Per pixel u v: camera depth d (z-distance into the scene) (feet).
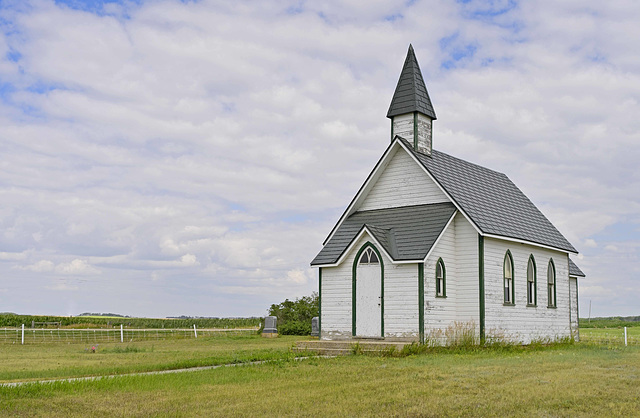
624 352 87.40
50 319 189.88
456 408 42.98
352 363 70.69
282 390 50.96
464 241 91.61
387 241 88.84
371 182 99.19
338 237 95.71
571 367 64.18
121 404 45.01
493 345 88.74
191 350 97.09
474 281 90.02
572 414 41.16
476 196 99.09
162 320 206.80
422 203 94.84
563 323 112.88
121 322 195.52
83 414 41.86
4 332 143.43
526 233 101.91
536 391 48.85
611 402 44.83
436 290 87.15
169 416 41.19
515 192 116.57
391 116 99.50
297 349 87.20
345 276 90.99
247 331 170.50
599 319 298.56
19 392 48.24
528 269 103.40
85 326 182.50
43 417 40.98
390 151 97.09
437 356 77.10
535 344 97.40
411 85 99.09
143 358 80.74
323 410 42.68
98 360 78.13
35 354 88.99
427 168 93.86
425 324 83.97
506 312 94.73
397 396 47.32
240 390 50.93
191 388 52.01
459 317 90.79
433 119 100.99
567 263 117.29
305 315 168.04
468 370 61.41
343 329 90.02
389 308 86.43
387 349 80.69
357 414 41.50
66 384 52.31
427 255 83.92
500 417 40.55
